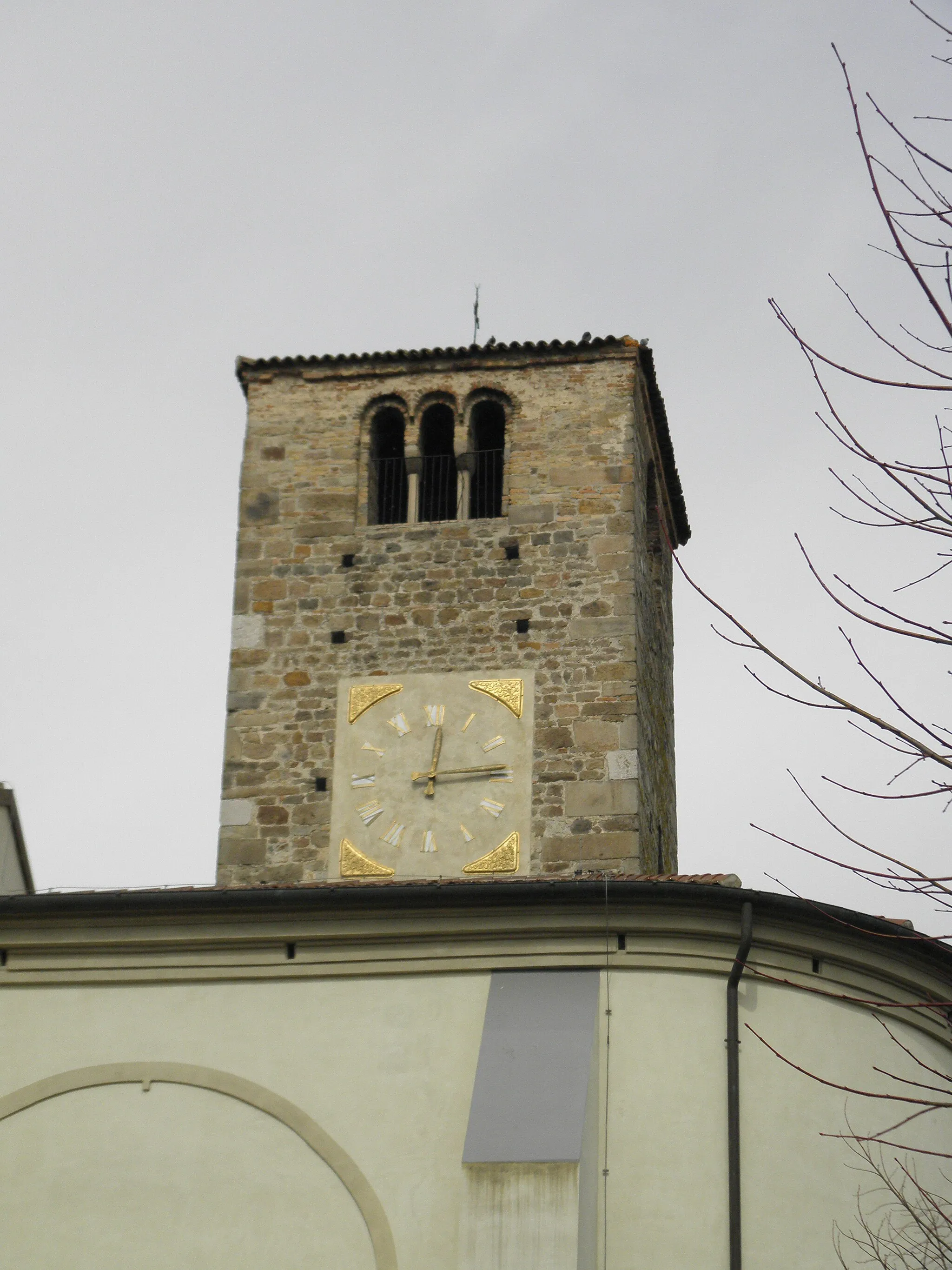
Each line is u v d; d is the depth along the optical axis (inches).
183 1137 1194.6
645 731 1707.7
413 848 1605.6
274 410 1830.7
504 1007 1198.3
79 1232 1175.0
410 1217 1144.8
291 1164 1175.0
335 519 1769.2
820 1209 1160.8
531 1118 1122.7
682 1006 1206.3
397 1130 1173.1
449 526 1739.7
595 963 1214.3
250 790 1651.1
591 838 1585.9
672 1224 1144.8
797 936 1230.9
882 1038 1230.3
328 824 1626.5
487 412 1829.5
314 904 1237.1
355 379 1835.6
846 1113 1193.4
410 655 1691.7
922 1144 1203.2
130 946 1254.3
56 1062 1228.5
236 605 1739.7
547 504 1736.0
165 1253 1161.4
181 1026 1229.1
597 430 1763.0
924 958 1262.3
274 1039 1216.8
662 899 1212.5
